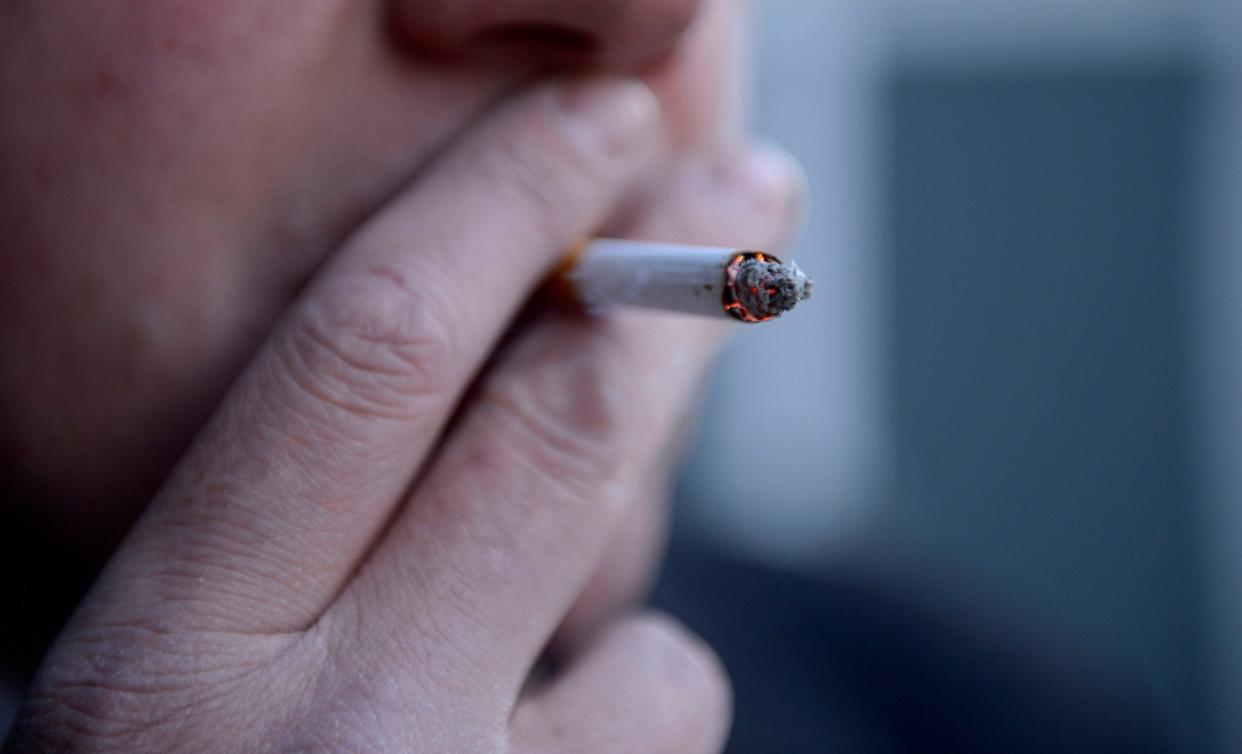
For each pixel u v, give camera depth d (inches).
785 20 32.8
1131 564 33.4
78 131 11.0
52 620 13.0
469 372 11.1
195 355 11.3
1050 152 32.6
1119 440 33.4
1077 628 33.9
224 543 10.8
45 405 11.5
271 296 11.3
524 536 11.2
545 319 11.6
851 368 33.9
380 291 10.9
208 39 10.9
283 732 10.7
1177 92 31.9
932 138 33.2
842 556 19.8
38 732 10.7
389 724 10.8
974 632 18.3
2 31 11.0
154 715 10.7
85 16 10.9
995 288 33.4
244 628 10.8
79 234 11.2
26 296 11.3
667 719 11.9
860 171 33.5
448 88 11.3
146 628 10.8
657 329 11.7
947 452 33.9
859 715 17.0
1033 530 33.9
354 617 11.0
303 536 10.9
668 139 12.2
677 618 17.9
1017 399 33.5
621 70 11.6
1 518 12.1
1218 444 32.8
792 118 33.3
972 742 16.8
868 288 33.8
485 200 11.1
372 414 10.8
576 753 11.5
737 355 32.8
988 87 32.7
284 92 11.0
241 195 11.1
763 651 17.6
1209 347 32.7
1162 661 33.8
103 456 11.6
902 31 32.7
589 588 13.1
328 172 11.2
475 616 11.1
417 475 11.4
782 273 10.4
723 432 32.3
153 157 11.0
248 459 10.9
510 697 11.2
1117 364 33.0
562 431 11.4
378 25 11.1
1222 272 32.1
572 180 11.3
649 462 11.7
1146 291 32.6
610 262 11.1
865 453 33.8
